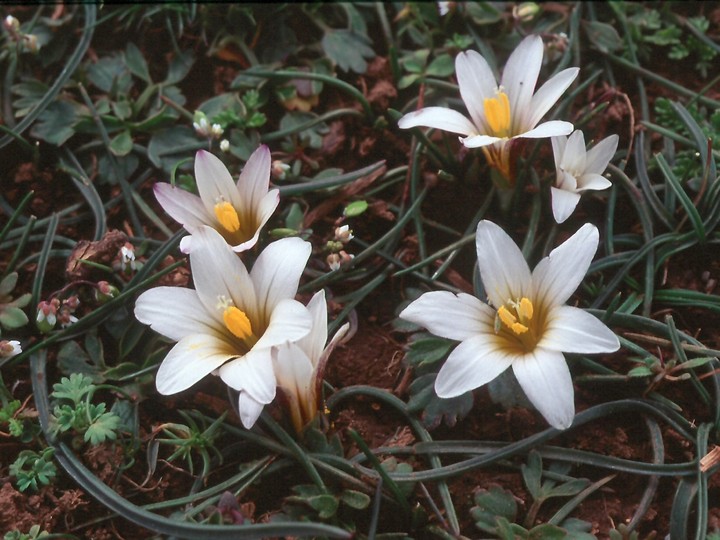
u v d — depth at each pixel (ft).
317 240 1.04
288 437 0.93
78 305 1.00
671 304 1.00
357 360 0.99
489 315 0.93
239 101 1.09
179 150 1.07
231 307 0.90
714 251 1.02
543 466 0.94
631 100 1.11
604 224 1.04
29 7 1.13
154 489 0.94
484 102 0.98
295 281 0.92
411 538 0.91
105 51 1.13
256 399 0.87
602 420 0.96
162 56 1.12
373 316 1.01
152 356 0.97
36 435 0.95
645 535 0.93
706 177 1.01
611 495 0.94
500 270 0.93
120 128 1.08
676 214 1.04
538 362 0.89
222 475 0.95
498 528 0.91
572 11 1.13
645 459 0.95
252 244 0.94
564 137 0.99
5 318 0.98
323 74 1.11
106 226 1.04
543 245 1.03
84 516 0.93
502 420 0.96
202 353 0.91
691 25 1.14
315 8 1.14
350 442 0.96
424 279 1.02
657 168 1.06
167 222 1.05
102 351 0.98
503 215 1.04
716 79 1.08
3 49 1.11
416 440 0.96
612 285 1.00
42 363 0.98
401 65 1.12
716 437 0.95
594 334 0.89
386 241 1.03
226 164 1.07
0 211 1.05
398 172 1.07
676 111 1.07
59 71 1.11
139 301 0.92
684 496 0.92
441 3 1.12
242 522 0.89
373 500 0.93
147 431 0.96
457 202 1.06
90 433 0.93
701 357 0.96
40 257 1.01
